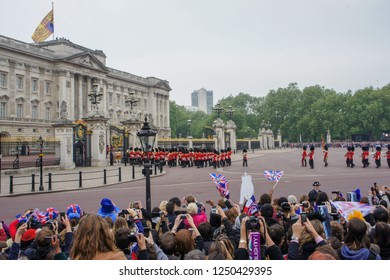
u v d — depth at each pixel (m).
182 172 35.19
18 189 23.23
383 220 7.82
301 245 5.95
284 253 7.35
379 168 34.16
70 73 95.31
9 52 80.69
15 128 80.19
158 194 20.83
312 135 138.12
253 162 47.75
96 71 104.75
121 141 47.72
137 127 49.34
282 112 152.12
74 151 39.25
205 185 24.58
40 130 86.75
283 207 8.34
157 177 30.50
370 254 5.46
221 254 5.30
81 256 4.80
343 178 26.33
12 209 17.02
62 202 18.64
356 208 8.43
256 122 156.12
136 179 28.42
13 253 6.48
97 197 20.09
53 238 5.38
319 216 7.53
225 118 137.25
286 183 24.47
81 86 99.25
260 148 111.62
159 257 5.82
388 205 10.88
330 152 76.06
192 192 21.41
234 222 8.57
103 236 4.93
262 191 21.09
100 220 4.99
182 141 73.38
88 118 40.53
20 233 6.67
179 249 6.26
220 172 34.22
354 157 53.16
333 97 134.62
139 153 43.03
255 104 164.88
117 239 6.05
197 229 7.15
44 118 89.88
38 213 8.94
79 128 39.47
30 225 7.68
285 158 56.53
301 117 143.00
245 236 5.62
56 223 7.12
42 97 89.62
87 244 4.81
